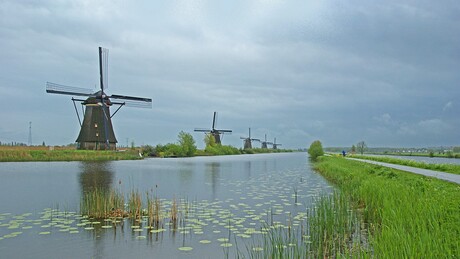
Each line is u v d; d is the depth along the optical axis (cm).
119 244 900
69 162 4278
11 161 4291
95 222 1126
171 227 1067
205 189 1984
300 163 5178
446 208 812
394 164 3091
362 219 1135
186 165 4209
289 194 1783
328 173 2780
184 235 981
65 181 2286
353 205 1337
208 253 833
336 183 2245
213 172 3238
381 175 1848
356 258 648
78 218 1184
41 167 3425
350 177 2025
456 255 598
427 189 1165
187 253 833
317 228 986
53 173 2828
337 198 1323
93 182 2250
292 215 1245
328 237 922
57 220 1155
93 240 934
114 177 2591
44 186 2034
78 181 2294
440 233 661
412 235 654
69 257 809
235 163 4956
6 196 1666
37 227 1065
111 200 1317
